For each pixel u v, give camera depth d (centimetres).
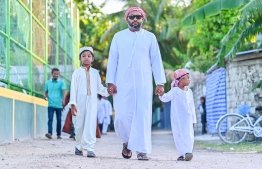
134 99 855
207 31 2338
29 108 1452
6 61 1219
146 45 871
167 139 1948
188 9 3562
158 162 822
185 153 890
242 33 1439
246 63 1672
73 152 1012
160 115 5244
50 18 1817
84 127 890
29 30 1485
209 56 2388
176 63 3891
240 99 1702
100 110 2439
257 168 771
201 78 2670
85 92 895
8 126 1220
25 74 1436
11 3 1272
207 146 1392
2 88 1169
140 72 860
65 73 2147
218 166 789
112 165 751
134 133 849
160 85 875
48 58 1791
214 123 1973
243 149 1240
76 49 2566
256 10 1329
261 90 1623
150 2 3853
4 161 784
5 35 1204
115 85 874
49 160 794
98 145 1359
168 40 3856
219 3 1469
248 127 1453
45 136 1619
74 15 2481
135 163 788
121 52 871
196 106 2609
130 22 871
